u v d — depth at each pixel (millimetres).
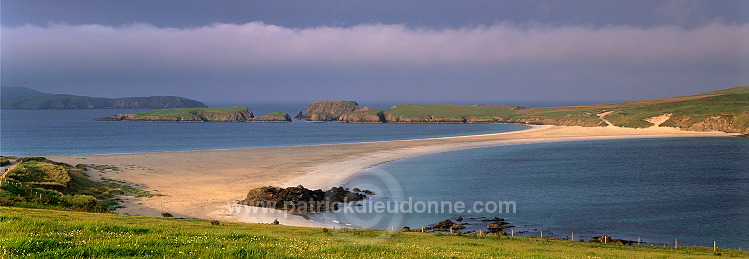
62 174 61250
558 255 23094
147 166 90312
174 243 12328
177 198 59531
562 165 97188
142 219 34594
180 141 169000
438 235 37219
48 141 166250
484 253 19266
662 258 28062
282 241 15797
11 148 139375
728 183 74688
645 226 49031
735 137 173125
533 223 50344
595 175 83375
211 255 11008
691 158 109562
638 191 68250
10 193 44031
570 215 53938
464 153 121938
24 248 9977
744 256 34156
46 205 41875
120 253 10602
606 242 41469
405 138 187750
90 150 132875
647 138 173750
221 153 118188
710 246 41969
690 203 59875
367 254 13680
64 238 11891
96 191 58812
